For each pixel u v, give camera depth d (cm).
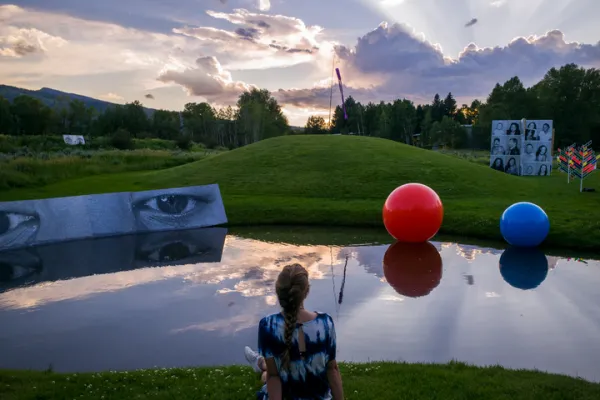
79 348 862
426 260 1449
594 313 990
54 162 3266
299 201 2394
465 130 9425
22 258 1570
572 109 9162
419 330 907
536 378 618
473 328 913
